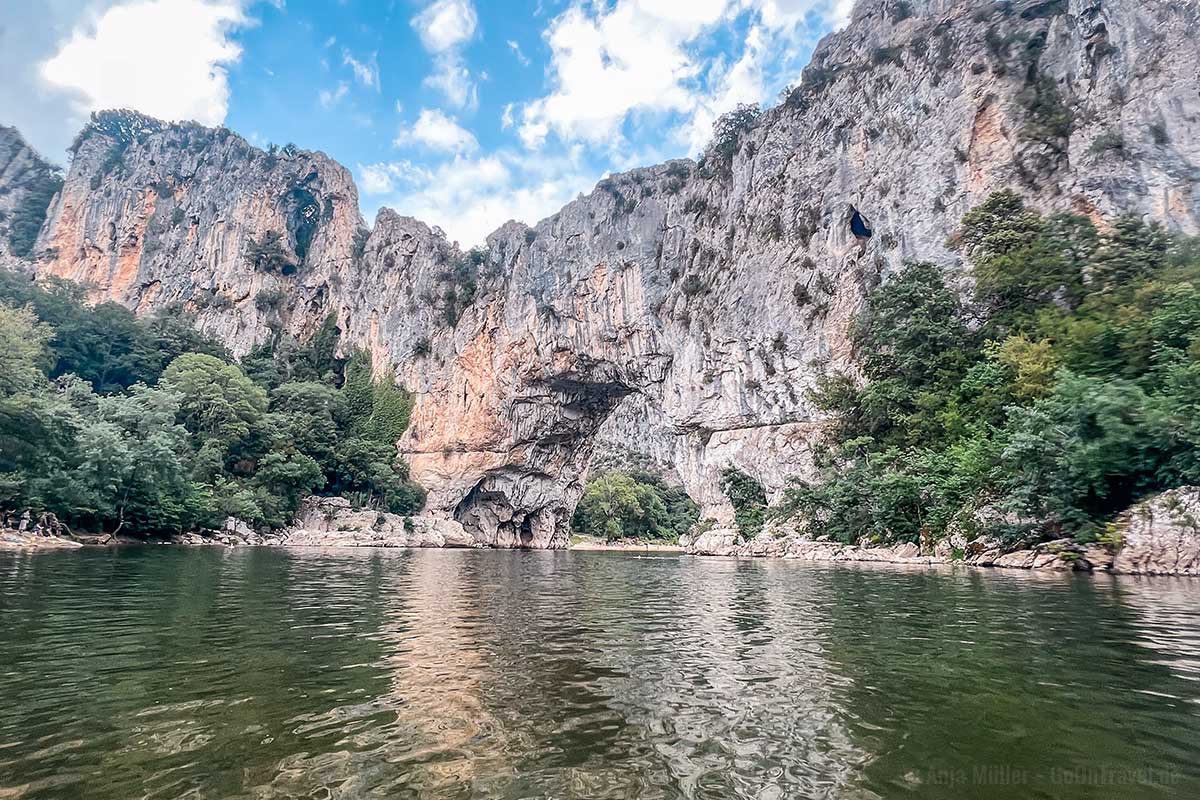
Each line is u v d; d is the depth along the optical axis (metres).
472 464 76.31
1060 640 8.96
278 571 21.84
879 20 54.19
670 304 58.75
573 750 4.94
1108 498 21.80
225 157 103.38
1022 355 27.67
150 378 71.38
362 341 87.50
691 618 11.75
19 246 102.38
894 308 35.12
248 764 4.60
